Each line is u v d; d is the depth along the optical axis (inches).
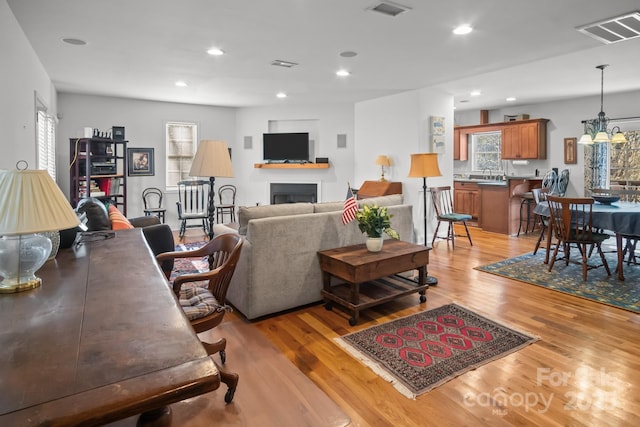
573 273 170.2
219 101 281.3
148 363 35.2
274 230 125.1
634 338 109.4
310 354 102.1
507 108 320.2
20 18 124.4
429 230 246.7
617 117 259.8
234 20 126.6
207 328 80.0
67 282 57.1
